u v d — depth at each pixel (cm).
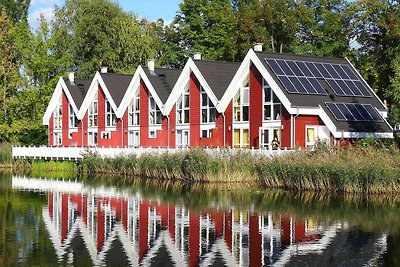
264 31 6375
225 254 1923
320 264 1780
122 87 6028
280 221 2483
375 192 3234
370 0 5278
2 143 6675
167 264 1805
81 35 8162
